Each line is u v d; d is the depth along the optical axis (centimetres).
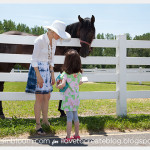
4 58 513
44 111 441
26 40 525
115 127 446
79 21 549
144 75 594
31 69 408
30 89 405
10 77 518
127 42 577
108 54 4656
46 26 397
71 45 550
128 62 579
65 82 369
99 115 593
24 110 693
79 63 373
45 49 396
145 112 673
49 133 413
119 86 571
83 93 549
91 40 528
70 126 363
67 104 366
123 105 571
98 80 562
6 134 393
